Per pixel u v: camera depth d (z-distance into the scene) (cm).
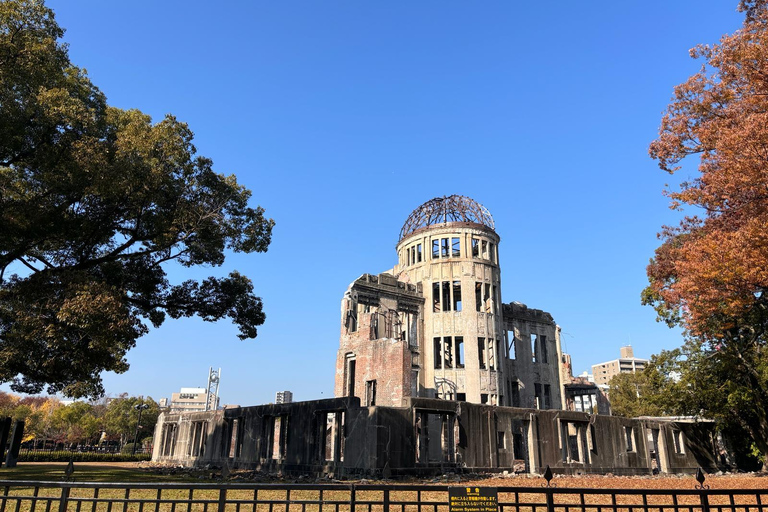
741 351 3441
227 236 2631
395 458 2564
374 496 1894
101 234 2331
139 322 2316
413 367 4553
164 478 2528
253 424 3391
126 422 8588
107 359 2128
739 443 4109
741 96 2056
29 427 8019
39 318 1916
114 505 1558
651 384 4053
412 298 4838
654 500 1969
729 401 3394
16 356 1923
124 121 2405
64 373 2095
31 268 2292
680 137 2284
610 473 3441
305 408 2978
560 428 3331
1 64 1847
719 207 2177
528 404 5306
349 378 3703
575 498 2012
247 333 2917
